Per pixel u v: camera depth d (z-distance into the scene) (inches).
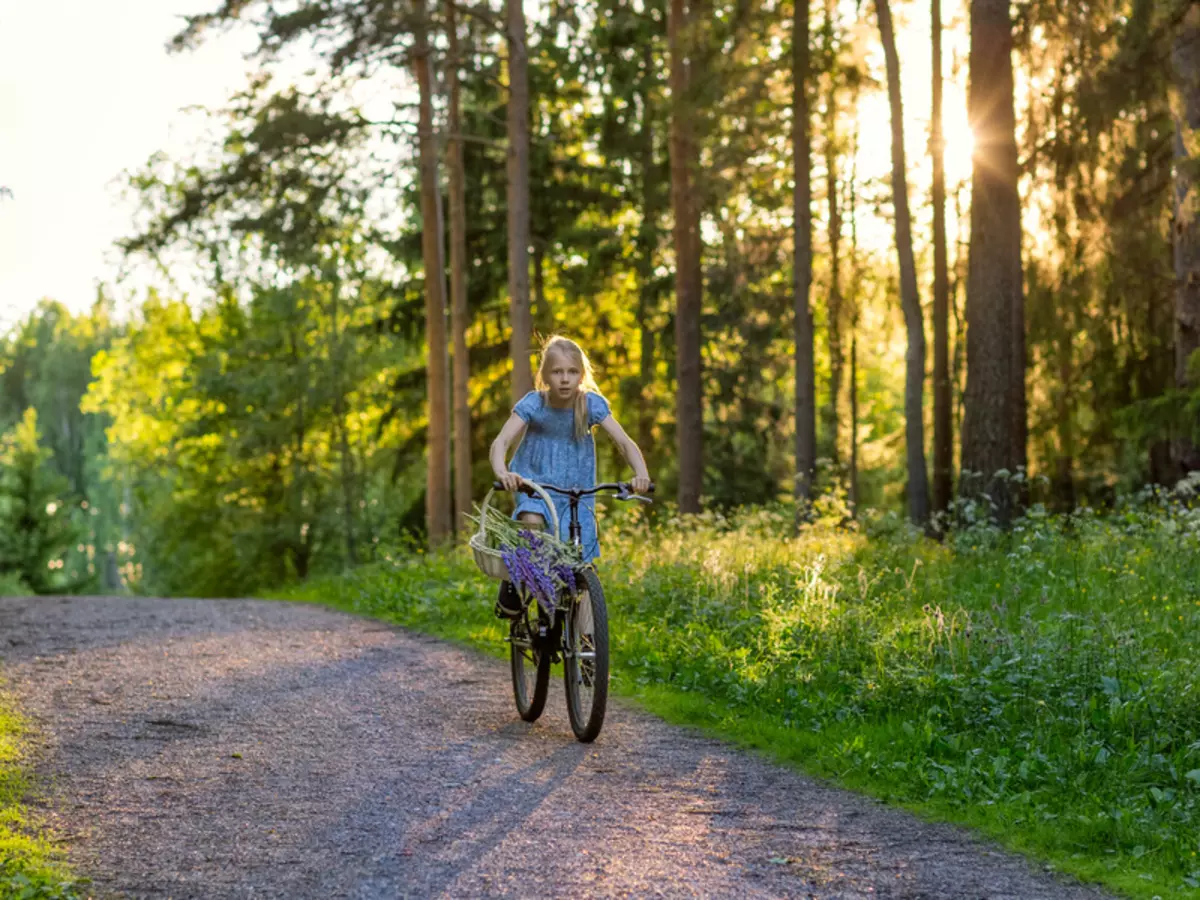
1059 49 732.0
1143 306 775.7
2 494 1745.8
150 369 1577.3
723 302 978.1
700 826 194.1
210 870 170.7
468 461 882.1
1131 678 258.2
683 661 317.7
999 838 191.5
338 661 347.6
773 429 1060.5
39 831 186.5
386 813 196.9
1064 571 403.2
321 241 800.9
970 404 542.0
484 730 258.5
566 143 1093.1
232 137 762.8
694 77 773.3
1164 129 724.7
